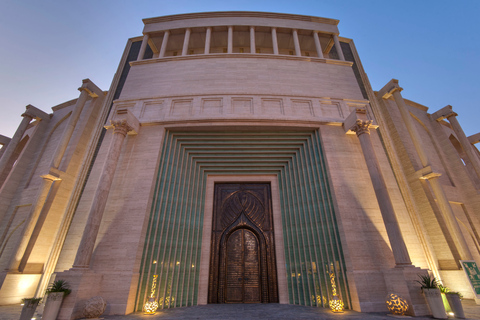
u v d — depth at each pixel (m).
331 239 9.11
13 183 13.15
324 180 10.29
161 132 11.16
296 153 11.86
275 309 7.96
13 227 11.99
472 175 14.95
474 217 12.75
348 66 14.53
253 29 15.56
